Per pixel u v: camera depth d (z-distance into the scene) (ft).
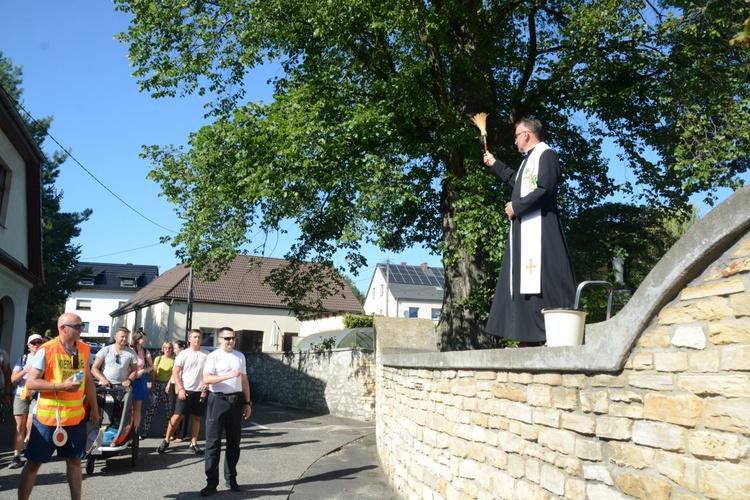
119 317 185.78
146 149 52.60
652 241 53.21
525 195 15.67
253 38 50.34
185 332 139.85
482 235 42.96
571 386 12.96
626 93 46.52
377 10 45.75
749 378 8.99
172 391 40.75
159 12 50.55
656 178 48.44
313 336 90.68
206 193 50.55
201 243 50.21
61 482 28.25
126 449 34.55
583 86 47.67
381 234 44.75
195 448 37.27
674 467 10.16
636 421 11.06
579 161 54.08
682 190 47.39
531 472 14.46
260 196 46.21
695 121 44.47
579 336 13.44
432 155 54.03
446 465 20.24
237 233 49.26
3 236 58.54
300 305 64.23
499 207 44.27
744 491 8.93
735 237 9.39
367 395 59.16
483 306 45.29
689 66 46.65
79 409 21.07
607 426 11.78
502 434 16.03
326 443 42.37
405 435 26.17
